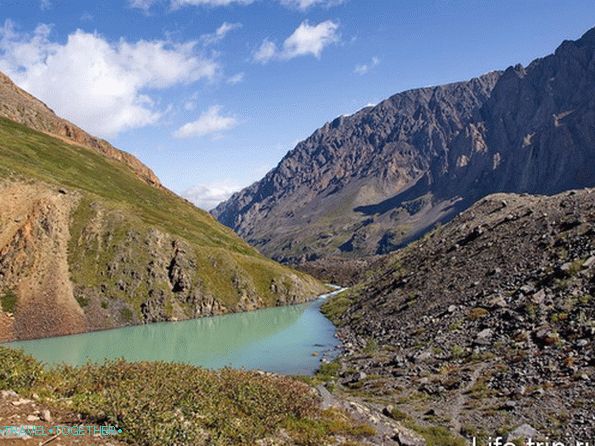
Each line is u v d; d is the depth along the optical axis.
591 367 29.19
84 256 102.69
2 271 89.56
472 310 49.88
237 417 19.00
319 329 82.56
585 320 35.47
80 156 193.25
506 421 25.53
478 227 82.62
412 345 49.53
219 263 124.06
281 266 170.00
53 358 61.41
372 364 46.41
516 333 39.41
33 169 132.88
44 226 101.56
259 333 81.25
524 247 61.06
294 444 18.89
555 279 45.25
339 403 24.95
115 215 115.69
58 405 15.17
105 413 14.84
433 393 33.19
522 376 31.56
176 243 118.25
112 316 94.06
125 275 103.19
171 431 14.62
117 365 21.14
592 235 50.84
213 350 65.44
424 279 76.12
